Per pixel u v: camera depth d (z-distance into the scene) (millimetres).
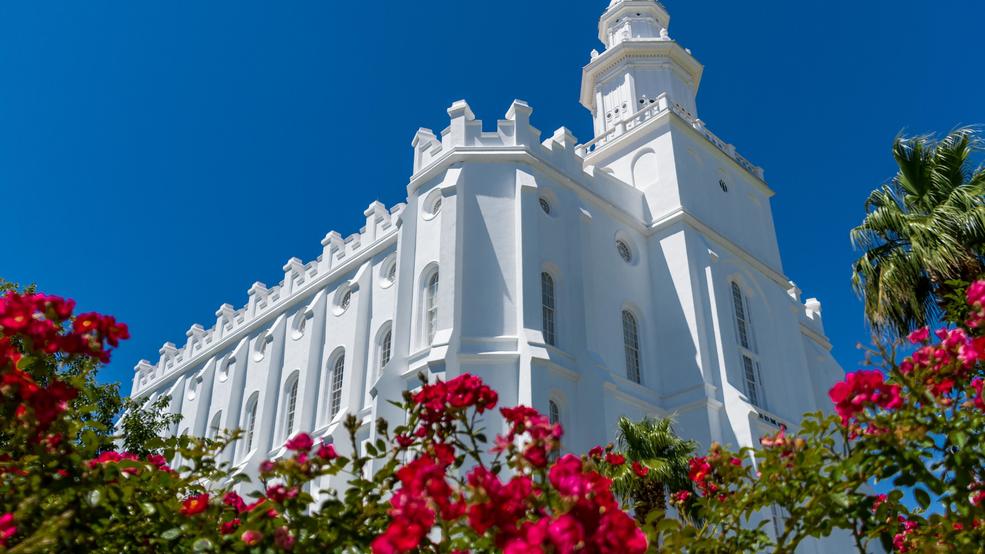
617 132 30594
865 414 5516
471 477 4074
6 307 5109
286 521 5113
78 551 4973
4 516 4617
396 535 3943
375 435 19250
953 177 15445
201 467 5840
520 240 21047
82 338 5414
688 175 27953
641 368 23688
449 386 5836
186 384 37844
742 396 22141
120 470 5570
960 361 5777
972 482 5742
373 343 26453
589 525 3885
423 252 22312
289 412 29562
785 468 5660
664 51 33438
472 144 23375
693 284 24453
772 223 32094
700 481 7176
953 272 13695
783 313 28812
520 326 19719
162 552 5281
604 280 23781
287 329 32000
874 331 15281
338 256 30938
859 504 5660
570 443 19156
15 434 5293
